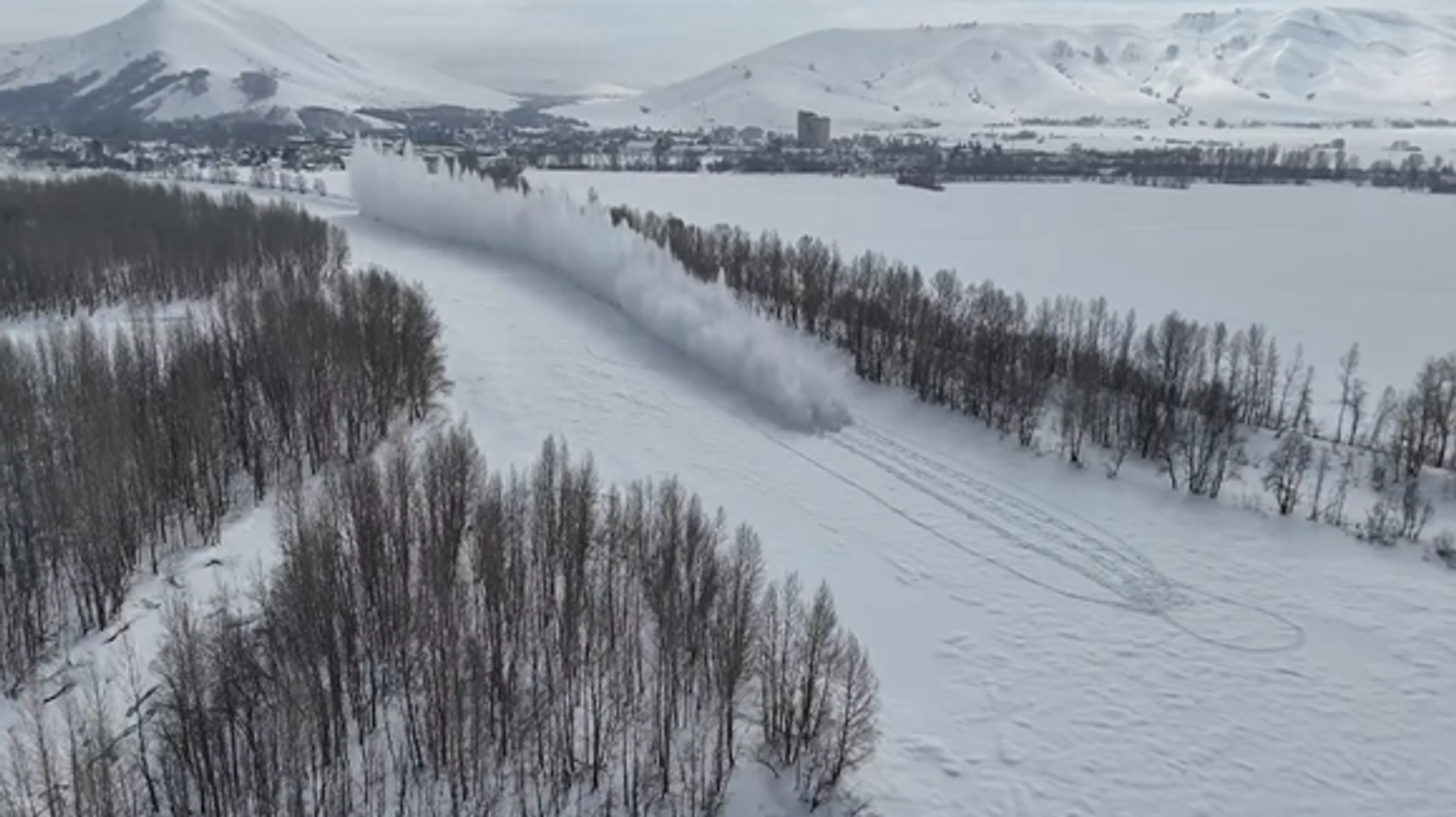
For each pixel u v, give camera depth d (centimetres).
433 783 4003
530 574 4872
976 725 5134
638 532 5044
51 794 3309
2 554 4484
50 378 6456
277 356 6712
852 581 6438
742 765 4394
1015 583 6488
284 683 3850
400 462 5391
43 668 4294
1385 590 6431
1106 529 7194
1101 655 5762
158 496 5412
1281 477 7500
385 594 4494
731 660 4378
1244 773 4938
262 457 6366
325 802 3769
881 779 4653
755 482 7769
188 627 4016
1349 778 4941
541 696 4306
